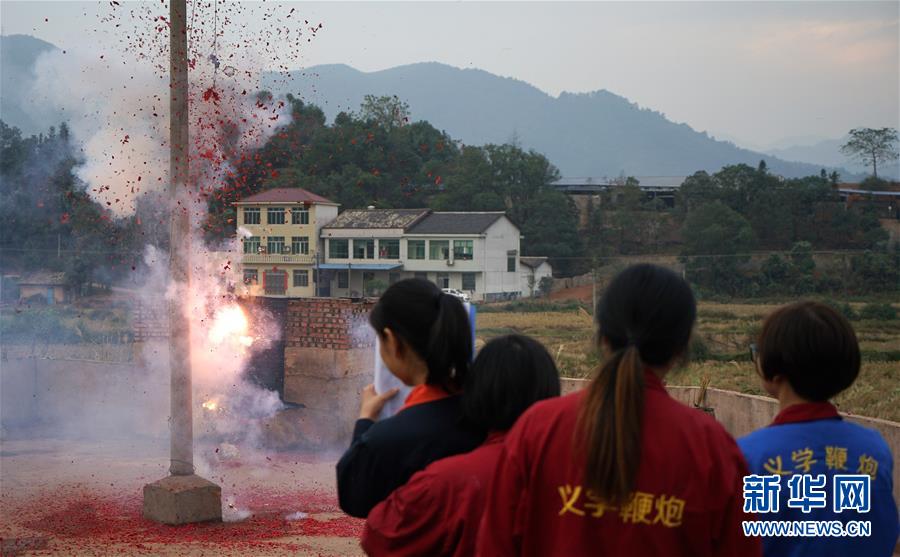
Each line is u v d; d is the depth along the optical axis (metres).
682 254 65.69
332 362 14.49
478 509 2.99
